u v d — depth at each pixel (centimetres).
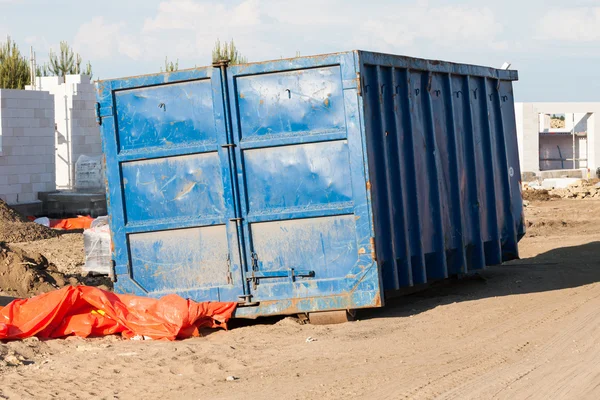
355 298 936
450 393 658
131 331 959
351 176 931
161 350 869
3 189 2620
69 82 3198
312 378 729
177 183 971
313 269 946
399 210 1014
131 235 983
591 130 5825
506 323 955
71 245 1939
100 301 962
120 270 985
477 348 827
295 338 900
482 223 1241
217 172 960
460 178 1173
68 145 3103
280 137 942
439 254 1102
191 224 964
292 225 949
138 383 746
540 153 6372
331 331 929
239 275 955
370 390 678
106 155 981
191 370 779
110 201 984
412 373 730
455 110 1180
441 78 1149
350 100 928
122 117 979
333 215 939
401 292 1145
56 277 1332
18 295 1253
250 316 956
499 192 1309
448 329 927
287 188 947
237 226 952
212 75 952
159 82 964
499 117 1327
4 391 730
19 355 870
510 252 1340
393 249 983
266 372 760
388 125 1009
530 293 1184
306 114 940
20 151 2680
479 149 1251
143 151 973
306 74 939
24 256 1334
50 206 2730
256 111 948
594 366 733
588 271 1409
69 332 965
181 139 966
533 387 671
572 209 3025
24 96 2689
